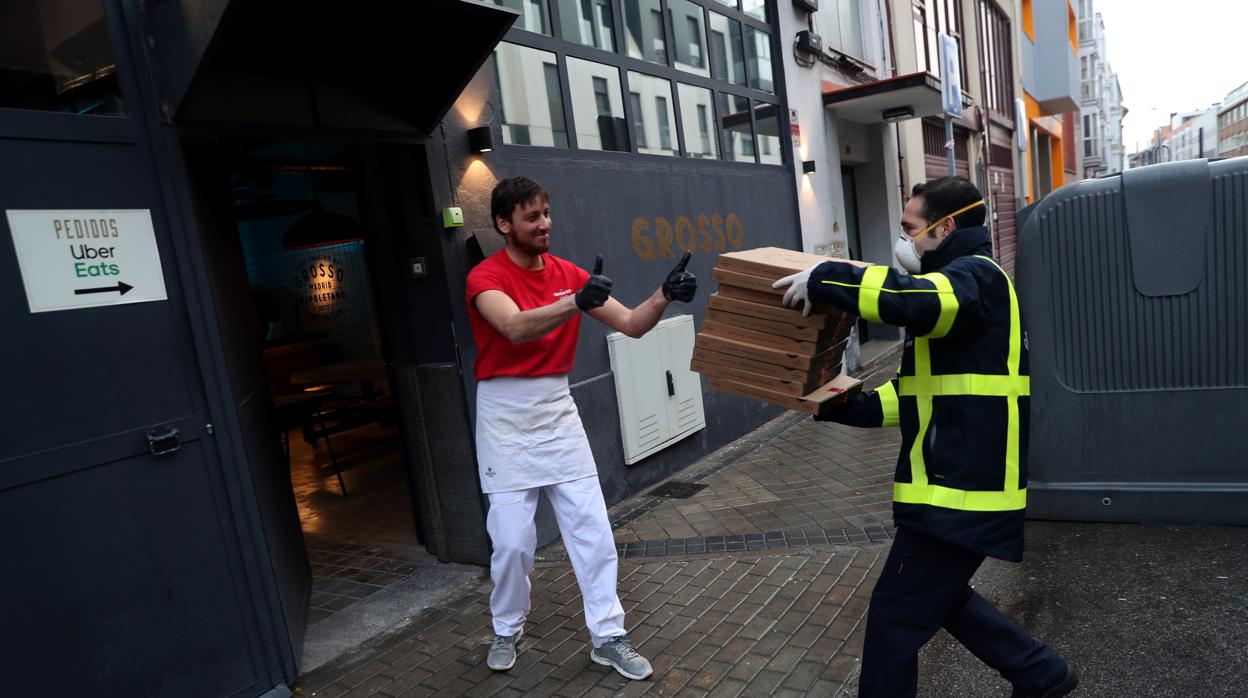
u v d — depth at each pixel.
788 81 8.13
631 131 5.55
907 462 2.08
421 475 4.38
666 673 2.93
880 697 2.05
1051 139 30.56
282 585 3.17
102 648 2.51
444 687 3.01
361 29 3.08
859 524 4.27
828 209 9.02
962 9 15.78
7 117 2.32
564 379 3.03
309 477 6.74
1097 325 3.86
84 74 2.54
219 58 2.88
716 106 6.79
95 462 2.51
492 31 3.22
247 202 5.77
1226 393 3.68
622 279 5.27
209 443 2.83
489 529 3.02
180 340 2.76
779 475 5.38
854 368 8.94
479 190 4.12
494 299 2.73
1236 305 3.60
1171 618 2.95
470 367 4.05
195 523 2.77
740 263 2.29
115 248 2.58
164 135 2.72
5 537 2.31
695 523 4.58
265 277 9.34
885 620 2.06
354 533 5.07
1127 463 3.88
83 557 2.47
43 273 2.40
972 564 2.03
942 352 2.02
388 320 4.29
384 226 4.12
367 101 3.50
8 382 2.32
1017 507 1.97
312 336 8.66
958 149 15.06
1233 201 3.57
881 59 11.27
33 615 2.36
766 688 2.75
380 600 3.93
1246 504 3.70
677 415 5.64
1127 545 3.66
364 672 3.20
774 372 2.29
